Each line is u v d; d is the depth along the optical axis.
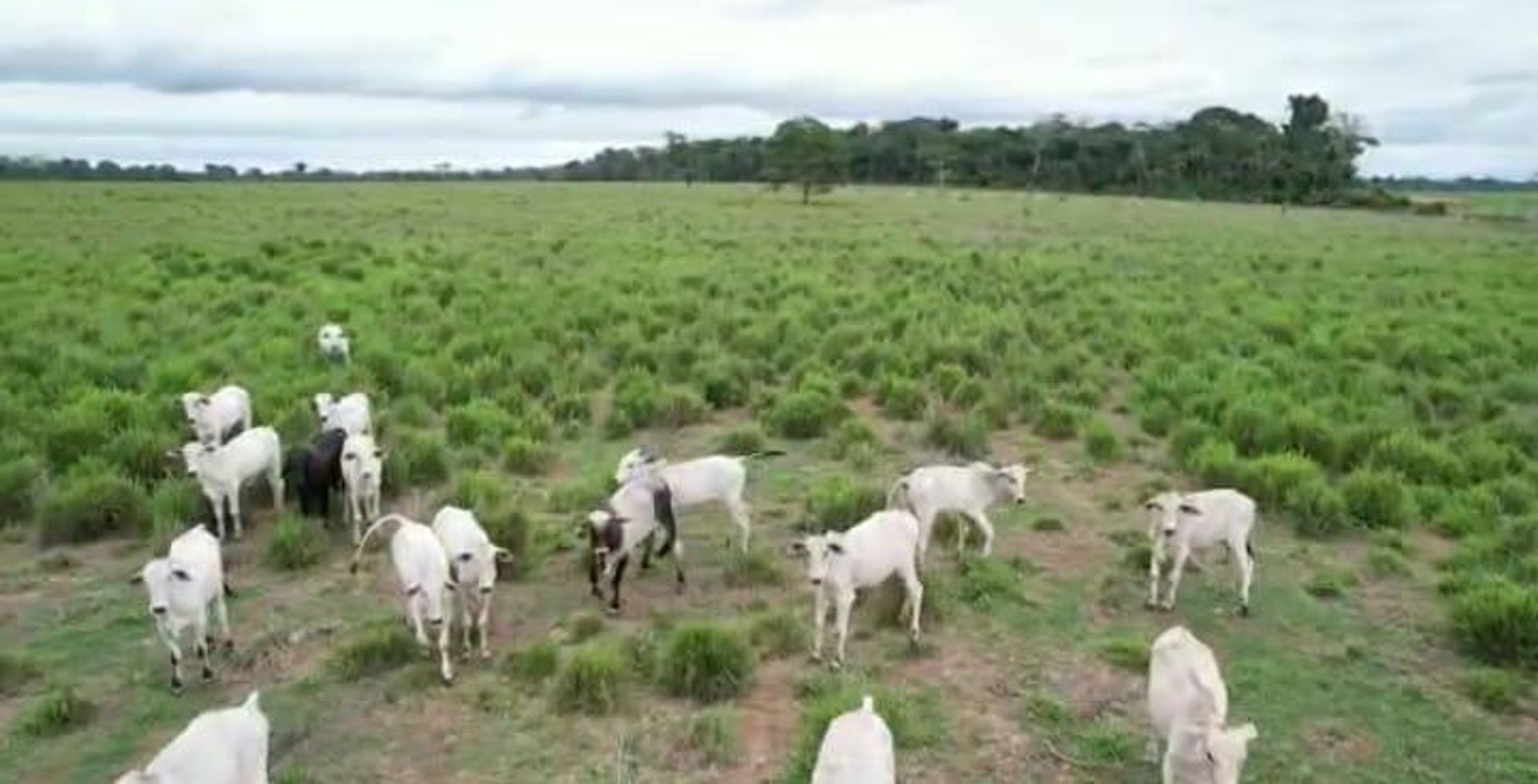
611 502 12.73
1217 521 12.47
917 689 10.84
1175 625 12.37
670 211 72.75
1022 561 13.88
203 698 10.70
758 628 11.74
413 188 105.69
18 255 36.88
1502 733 10.30
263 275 34.75
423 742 9.97
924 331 26.06
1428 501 16.03
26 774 9.45
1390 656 11.76
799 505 15.98
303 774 9.31
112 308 27.88
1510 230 72.19
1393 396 21.52
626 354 23.97
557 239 48.31
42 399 19.58
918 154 140.38
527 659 11.02
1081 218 74.56
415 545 11.20
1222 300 32.69
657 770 9.48
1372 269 42.22
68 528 14.38
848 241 50.47
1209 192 121.25
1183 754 8.45
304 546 13.78
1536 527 14.46
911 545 11.62
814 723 9.69
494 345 24.66
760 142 161.00
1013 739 10.00
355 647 11.16
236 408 17.81
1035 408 20.64
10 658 11.01
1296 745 10.03
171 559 10.69
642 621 12.38
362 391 20.47
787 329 26.28
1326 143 126.94
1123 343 26.00
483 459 17.67
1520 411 21.08
